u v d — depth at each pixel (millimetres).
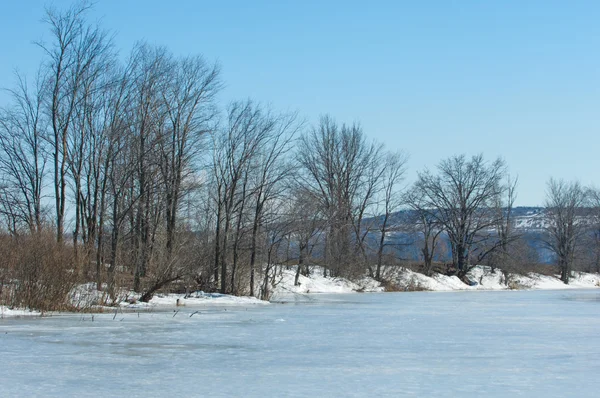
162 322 25156
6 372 13727
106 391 11844
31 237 28953
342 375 13766
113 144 39062
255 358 16109
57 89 37031
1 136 38438
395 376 13688
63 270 28688
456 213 76812
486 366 15094
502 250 78000
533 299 49812
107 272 34969
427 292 65062
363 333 22266
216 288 43062
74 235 37500
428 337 21266
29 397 11289
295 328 23750
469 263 81750
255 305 38156
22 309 27219
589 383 12977
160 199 42188
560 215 90625
